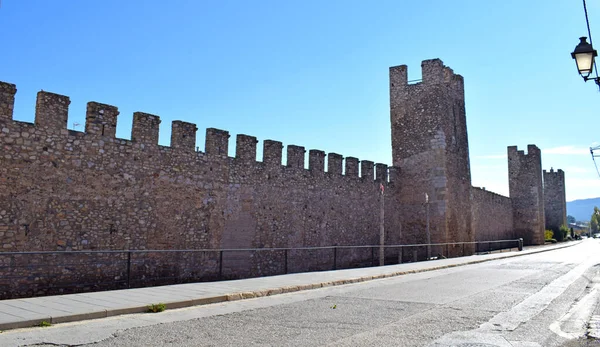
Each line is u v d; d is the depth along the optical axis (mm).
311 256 26328
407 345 7742
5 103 15750
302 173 26281
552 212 75750
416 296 13406
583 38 11266
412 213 33375
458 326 9320
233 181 22594
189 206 20641
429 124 33312
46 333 8164
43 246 16203
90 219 17438
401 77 34969
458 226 33812
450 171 33344
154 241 19266
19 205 15789
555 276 19344
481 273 20719
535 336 8562
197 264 20703
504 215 55531
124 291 12922
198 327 8914
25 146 16062
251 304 11875
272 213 24312
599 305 12102
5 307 10008
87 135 17609
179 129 20578
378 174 32031
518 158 60188
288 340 8008
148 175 19281
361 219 30062
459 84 36219
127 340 7793
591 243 69938
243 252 22719
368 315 10391
